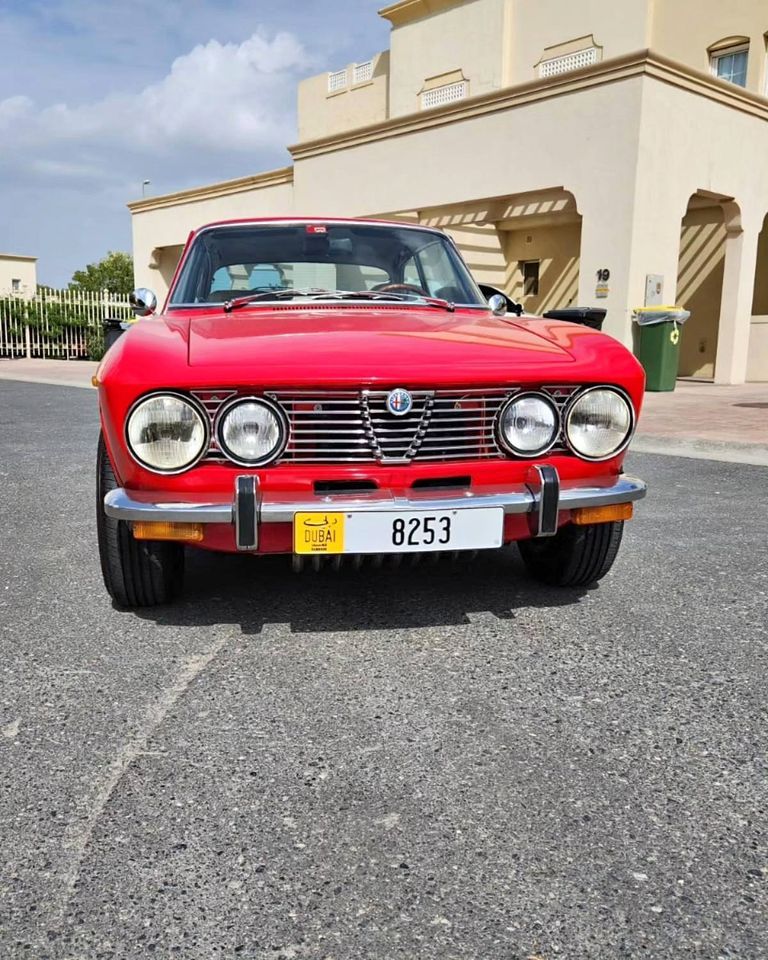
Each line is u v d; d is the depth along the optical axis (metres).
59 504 4.91
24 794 1.91
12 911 1.54
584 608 3.13
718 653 2.72
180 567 3.07
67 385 14.06
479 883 1.63
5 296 22.50
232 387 2.45
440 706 2.35
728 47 13.70
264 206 17.52
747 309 12.85
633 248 10.80
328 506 2.49
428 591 3.30
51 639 2.80
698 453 6.84
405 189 13.82
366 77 20.05
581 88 11.05
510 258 16.52
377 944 1.47
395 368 2.53
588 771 2.02
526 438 2.67
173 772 2.00
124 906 1.56
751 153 12.20
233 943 1.47
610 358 2.78
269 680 2.50
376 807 1.87
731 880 1.64
